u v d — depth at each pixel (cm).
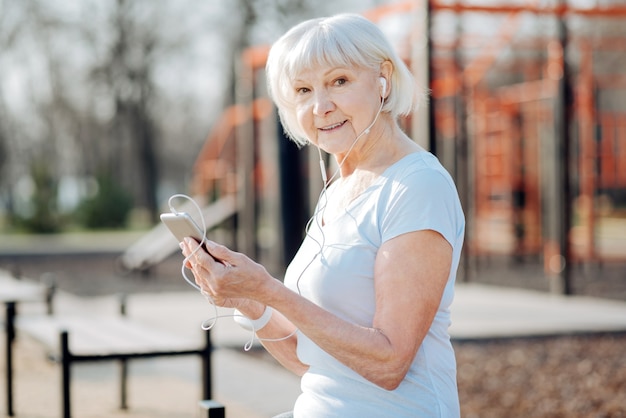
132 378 671
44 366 734
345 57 246
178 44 3612
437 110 1625
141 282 1590
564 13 1100
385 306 230
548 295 1145
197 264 229
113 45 3534
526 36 1455
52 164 3656
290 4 3456
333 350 227
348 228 244
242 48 3556
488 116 1702
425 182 235
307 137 261
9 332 569
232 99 3606
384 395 238
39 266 1972
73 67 3525
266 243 2327
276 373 671
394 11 1141
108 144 3912
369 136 253
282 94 260
